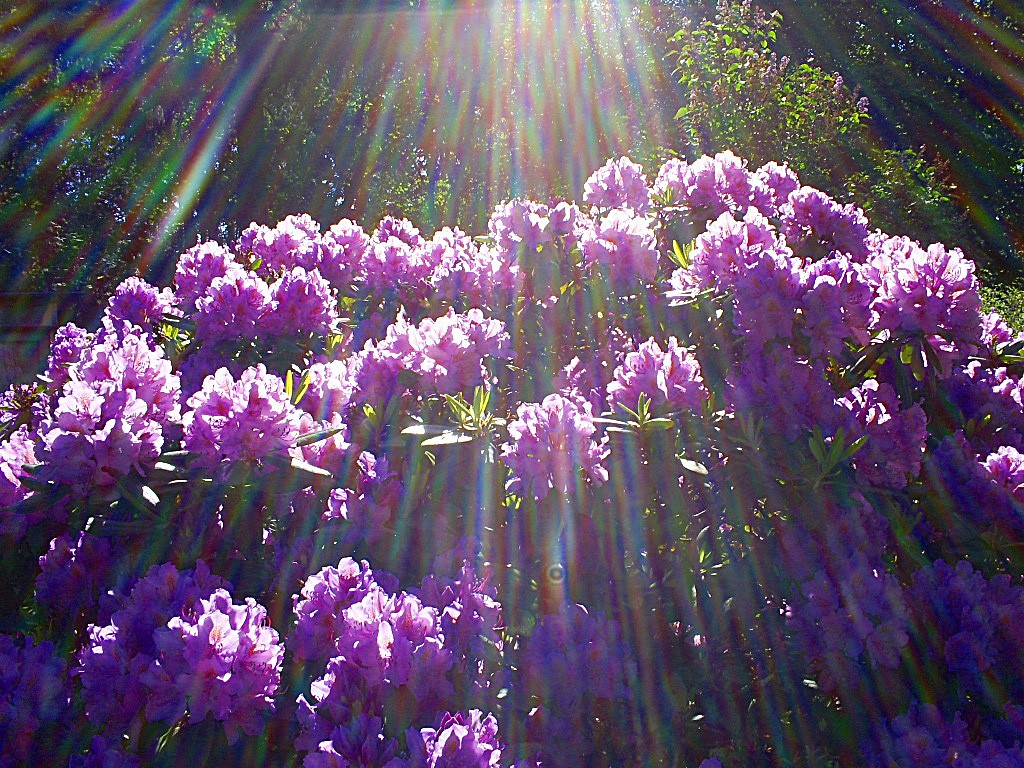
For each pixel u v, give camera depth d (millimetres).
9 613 2840
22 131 13359
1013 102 18578
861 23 19734
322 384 2711
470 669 2223
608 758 2393
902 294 2707
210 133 14102
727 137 7797
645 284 3244
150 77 14086
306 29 14594
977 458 2816
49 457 2232
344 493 2439
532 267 3311
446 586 2275
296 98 14477
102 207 13391
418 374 2676
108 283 12914
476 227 13453
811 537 2521
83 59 13961
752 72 8180
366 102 14367
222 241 13570
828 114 8641
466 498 2473
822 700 2475
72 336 3766
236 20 14641
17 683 2330
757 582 2537
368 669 1995
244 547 2512
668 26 10359
